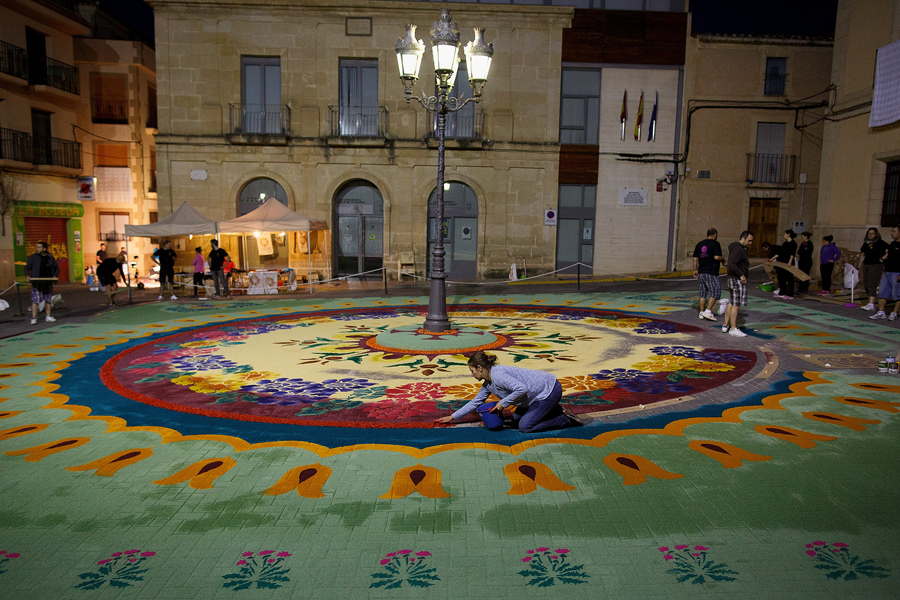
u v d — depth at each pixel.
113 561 3.45
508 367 5.52
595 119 23.47
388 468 4.76
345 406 6.50
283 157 22.55
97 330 12.11
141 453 5.14
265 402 6.70
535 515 3.97
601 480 4.49
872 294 11.98
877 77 15.04
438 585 3.20
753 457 4.87
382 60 22.41
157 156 22.52
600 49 22.95
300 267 22.98
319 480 4.54
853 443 5.14
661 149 23.59
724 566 3.34
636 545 3.58
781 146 23.73
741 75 23.27
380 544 3.62
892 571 3.27
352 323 12.51
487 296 17.41
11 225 22.20
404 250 23.11
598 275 23.77
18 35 22.50
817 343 9.41
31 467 4.85
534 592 3.13
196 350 9.81
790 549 3.51
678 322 11.95
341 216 23.45
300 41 22.28
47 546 3.63
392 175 22.81
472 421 5.89
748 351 9.00
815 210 23.86
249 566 3.39
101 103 26.34
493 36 22.62
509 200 23.23
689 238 23.83
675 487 4.35
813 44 22.92
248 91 22.66
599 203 23.70
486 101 22.81
